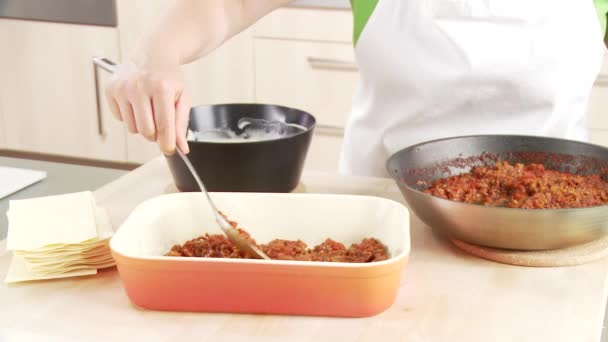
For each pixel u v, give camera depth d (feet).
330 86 8.34
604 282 3.27
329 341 2.80
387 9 4.60
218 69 8.73
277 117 4.47
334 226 3.47
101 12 9.05
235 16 4.26
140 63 3.67
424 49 4.59
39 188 4.26
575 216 3.21
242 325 2.90
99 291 3.17
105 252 3.31
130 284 2.94
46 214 3.46
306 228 3.49
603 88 7.41
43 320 2.95
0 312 3.00
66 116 9.77
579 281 3.27
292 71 8.43
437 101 4.65
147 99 3.42
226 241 3.33
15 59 9.67
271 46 8.41
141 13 8.91
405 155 3.97
